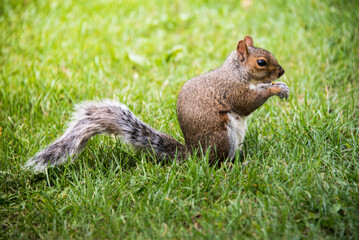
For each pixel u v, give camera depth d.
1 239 5.76
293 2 14.51
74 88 10.35
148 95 10.22
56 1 15.91
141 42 13.52
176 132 8.50
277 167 6.70
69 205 6.33
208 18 14.62
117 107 7.52
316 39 12.43
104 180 6.86
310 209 5.77
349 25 12.45
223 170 7.02
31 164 7.20
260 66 7.32
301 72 10.76
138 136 7.51
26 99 9.76
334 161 6.80
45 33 13.56
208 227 5.56
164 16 14.97
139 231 5.67
